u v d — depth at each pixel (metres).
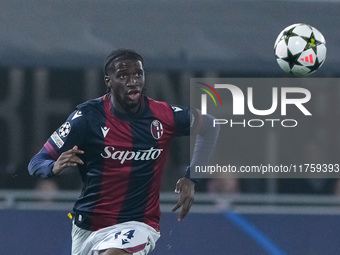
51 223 28.06
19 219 27.97
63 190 38.16
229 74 40.25
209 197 28.59
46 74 40.91
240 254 28.38
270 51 40.28
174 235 28.34
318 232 28.53
